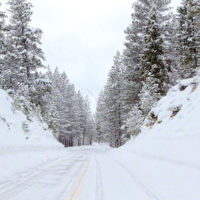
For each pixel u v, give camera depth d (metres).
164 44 22.97
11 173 8.66
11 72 25.58
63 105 57.91
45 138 23.48
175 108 14.11
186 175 6.68
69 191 6.22
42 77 28.97
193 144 8.05
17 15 27.02
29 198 5.48
